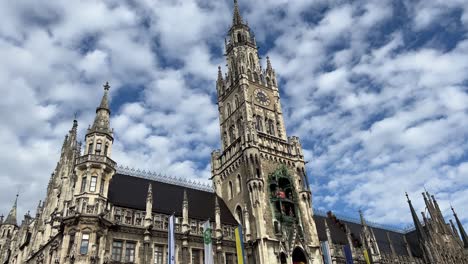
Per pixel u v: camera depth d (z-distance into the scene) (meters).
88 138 54.91
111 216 50.91
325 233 78.75
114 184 58.16
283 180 67.75
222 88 84.06
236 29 89.31
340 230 84.69
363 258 77.00
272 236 59.66
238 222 64.19
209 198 68.88
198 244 55.72
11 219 89.00
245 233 60.31
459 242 103.75
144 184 62.44
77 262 44.19
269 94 79.56
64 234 46.66
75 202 49.31
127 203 54.81
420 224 96.25
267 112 76.56
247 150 66.06
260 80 80.00
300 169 70.81
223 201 69.75
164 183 66.19
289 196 66.69
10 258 72.19
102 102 59.41
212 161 76.12
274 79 82.62
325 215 89.06
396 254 87.94
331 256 68.69
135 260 49.38
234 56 84.19
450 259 96.31
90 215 47.16
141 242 51.22
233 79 80.94
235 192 67.56
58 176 63.12
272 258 57.50
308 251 61.69
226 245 58.09
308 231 64.38
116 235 49.84
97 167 52.38
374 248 80.56
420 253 94.25
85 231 46.66
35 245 59.06
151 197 55.31
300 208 66.50
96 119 57.31
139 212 53.91
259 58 86.38
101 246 47.28
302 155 73.06
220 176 73.44
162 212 56.47
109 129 57.09
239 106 75.19
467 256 102.06
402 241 98.06
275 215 62.25
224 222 61.59
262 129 72.88
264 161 67.38
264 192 63.38
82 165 52.00
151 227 52.56
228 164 71.50
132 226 51.22
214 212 63.81
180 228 56.22
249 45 85.81
